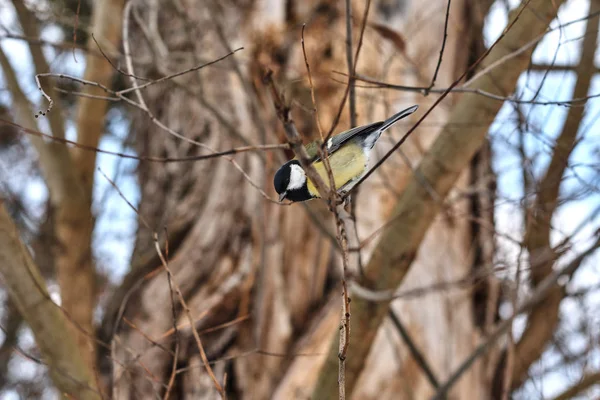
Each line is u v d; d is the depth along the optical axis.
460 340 10.73
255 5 12.16
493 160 11.47
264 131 10.63
